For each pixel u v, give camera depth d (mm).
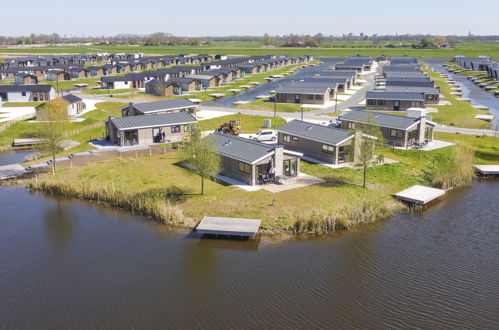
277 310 27469
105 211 43344
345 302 28266
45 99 106312
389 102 94062
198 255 34438
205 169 43938
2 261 33750
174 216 39938
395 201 44875
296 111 93625
